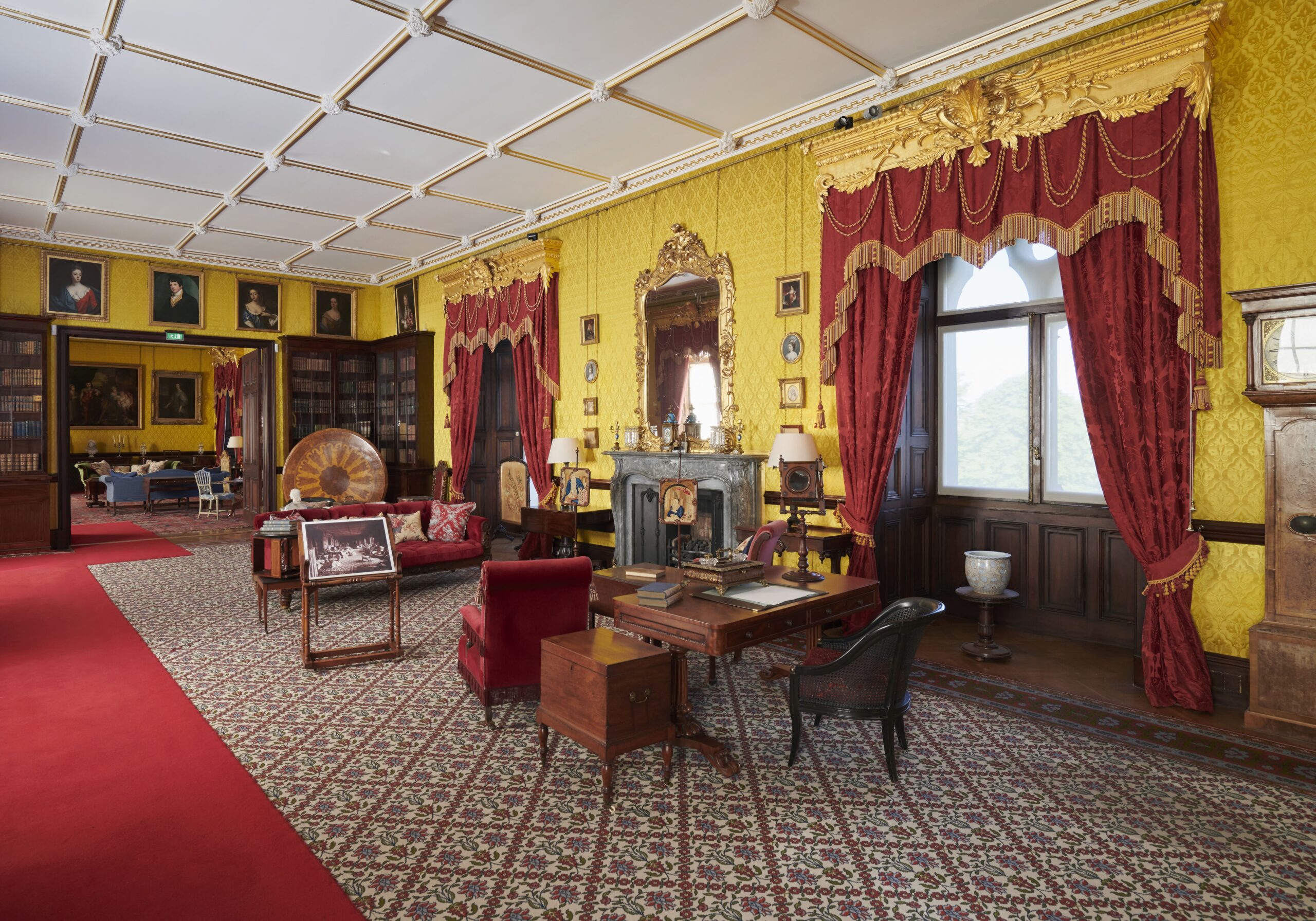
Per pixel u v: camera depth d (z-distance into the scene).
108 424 19.11
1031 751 3.90
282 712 4.43
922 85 5.82
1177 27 4.41
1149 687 4.62
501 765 3.73
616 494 8.32
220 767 3.67
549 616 4.31
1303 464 4.05
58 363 10.71
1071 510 6.03
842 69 5.75
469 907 2.58
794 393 6.71
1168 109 4.56
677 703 3.84
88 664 5.32
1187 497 4.60
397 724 4.26
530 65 5.66
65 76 5.83
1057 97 4.99
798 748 3.85
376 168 7.88
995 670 5.23
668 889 2.70
